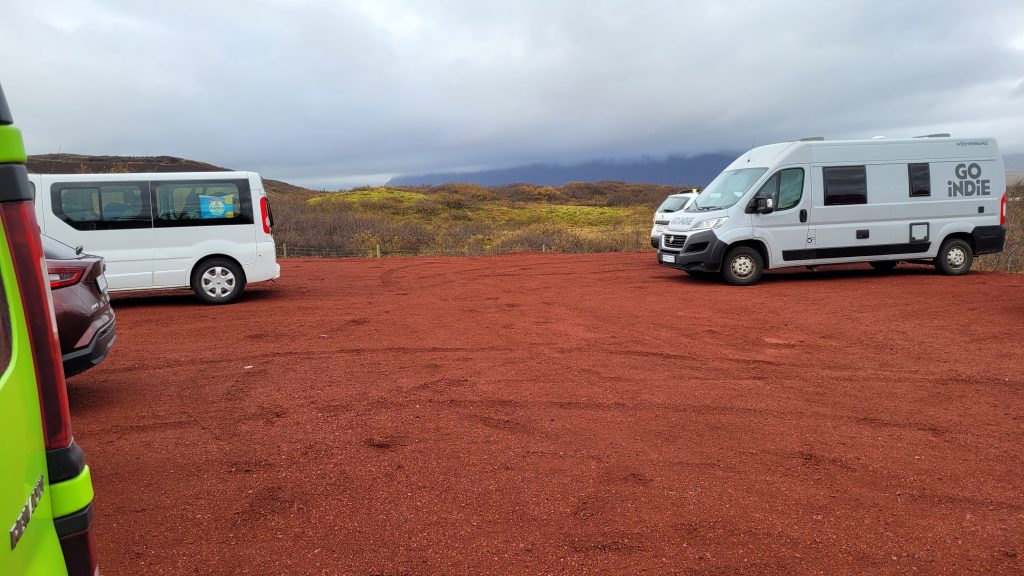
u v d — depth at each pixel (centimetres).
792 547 332
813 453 453
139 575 310
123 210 1072
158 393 597
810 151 1281
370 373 659
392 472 425
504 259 2047
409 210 5266
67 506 165
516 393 589
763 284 1302
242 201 1126
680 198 1817
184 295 1266
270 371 669
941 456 447
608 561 321
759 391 595
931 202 1332
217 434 494
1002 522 357
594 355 730
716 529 350
